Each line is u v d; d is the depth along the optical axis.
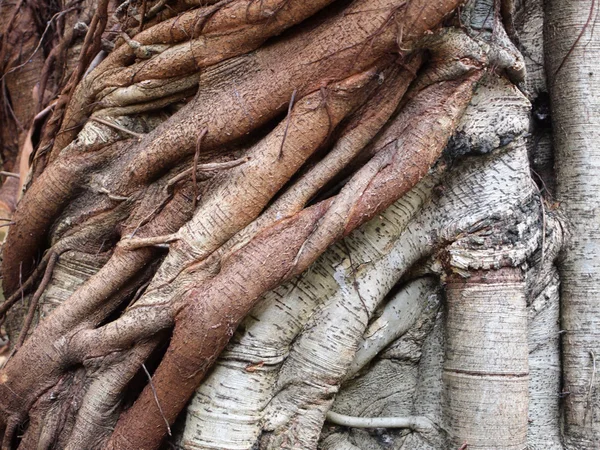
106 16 0.72
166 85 0.69
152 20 0.73
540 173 0.89
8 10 1.16
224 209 0.61
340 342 0.65
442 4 0.57
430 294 0.75
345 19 0.60
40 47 1.15
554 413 0.82
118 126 0.72
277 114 0.63
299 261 0.59
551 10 0.86
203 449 0.61
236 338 0.62
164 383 0.60
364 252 0.67
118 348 0.63
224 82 0.66
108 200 0.70
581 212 0.81
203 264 0.61
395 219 0.68
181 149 0.66
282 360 0.64
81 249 0.73
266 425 0.63
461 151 0.69
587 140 0.81
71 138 0.77
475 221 0.70
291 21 0.61
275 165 0.61
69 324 0.66
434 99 0.65
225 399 0.61
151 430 0.61
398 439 0.75
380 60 0.60
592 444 0.78
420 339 0.76
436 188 0.72
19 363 0.67
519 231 0.70
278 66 0.63
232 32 0.63
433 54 0.64
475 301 0.69
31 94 1.15
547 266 0.80
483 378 0.69
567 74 0.83
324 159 0.63
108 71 0.72
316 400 0.64
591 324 0.79
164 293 0.61
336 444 0.72
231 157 0.67
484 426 0.69
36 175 0.82
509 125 0.69
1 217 1.01
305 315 0.65
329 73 0.60
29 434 0.68
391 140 0.64
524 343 0.70
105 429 0.65
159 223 0.67
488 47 0.65
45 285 0.73
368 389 0.75
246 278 0.58
